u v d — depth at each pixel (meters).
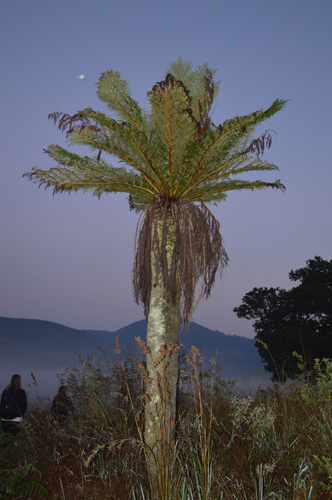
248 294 27.25
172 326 3.93
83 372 5.05
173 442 3.38
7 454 4.02
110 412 4.68
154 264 4.16
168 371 3.76
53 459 3.79
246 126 3.83
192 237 4.05
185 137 3.73
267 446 3.77
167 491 2.81
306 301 24.48
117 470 3.60
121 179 4.43
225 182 4.50
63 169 4.32
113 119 3.84
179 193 4.36
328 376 4.62
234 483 3.11
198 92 4.43
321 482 2.86
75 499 3.11
